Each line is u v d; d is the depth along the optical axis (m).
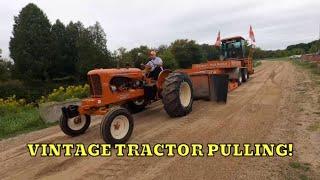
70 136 8.23
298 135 7.03
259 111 9.45
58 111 10.39
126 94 8.43
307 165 5.52
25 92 32.28
